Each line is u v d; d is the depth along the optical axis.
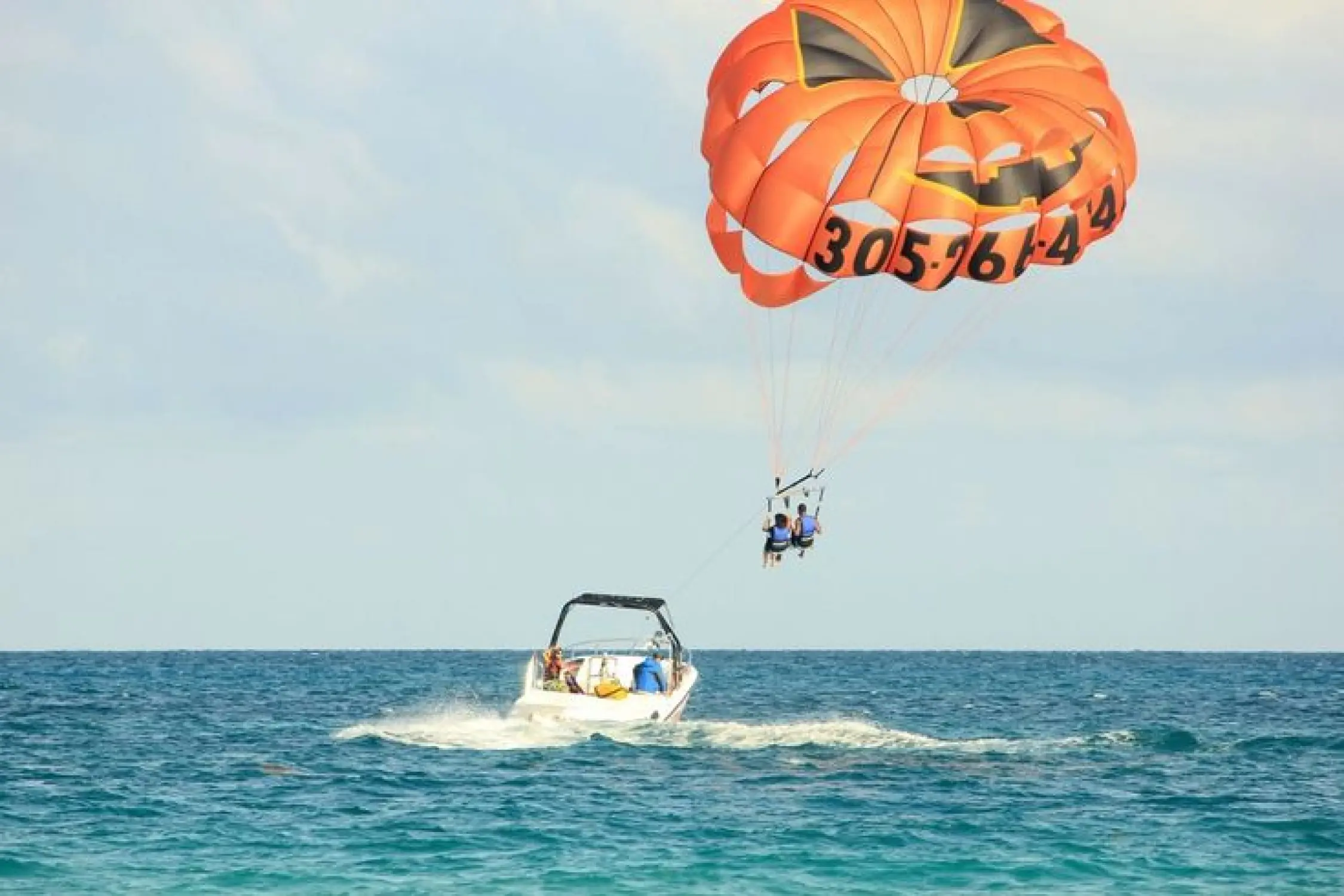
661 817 68.00
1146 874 57.75
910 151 74.19
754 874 56.94
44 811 70.62
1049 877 57.03
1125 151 79.69
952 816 68.88
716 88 81.19
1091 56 81.56
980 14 79.44
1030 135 74.94
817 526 79.25
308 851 60.84
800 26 78.25
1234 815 70.25
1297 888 55.66
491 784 77.56
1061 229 77.62
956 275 77.50
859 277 75.44
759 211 75.44
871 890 54.84
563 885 55.19
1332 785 80.69
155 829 65.75
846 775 81.50
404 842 62.50
